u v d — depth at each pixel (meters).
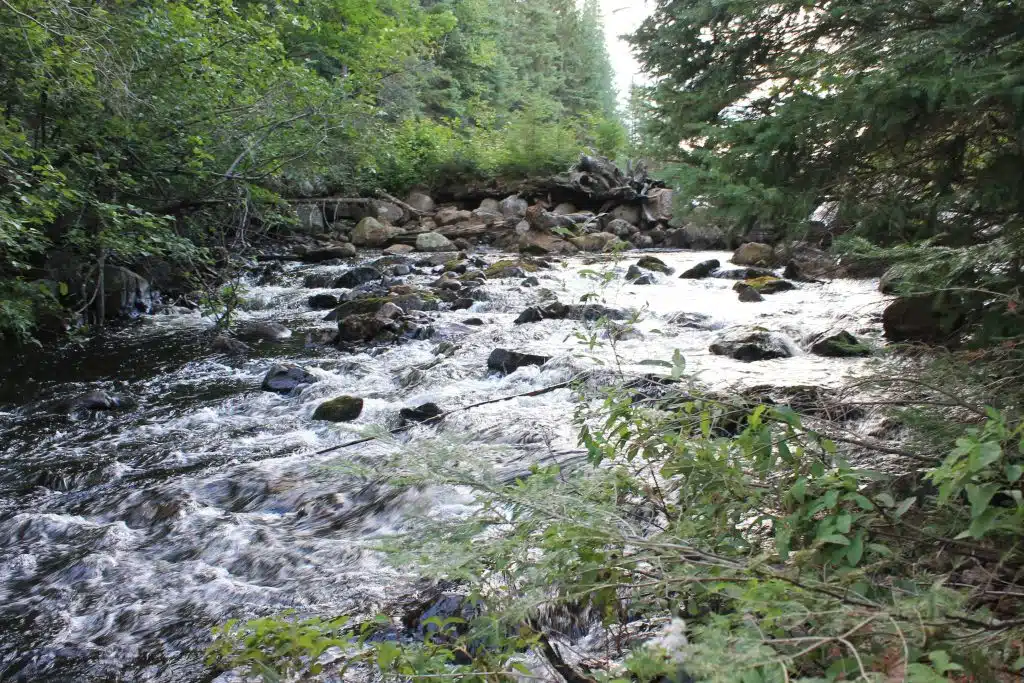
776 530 1.95
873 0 3.11
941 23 2.99
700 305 10.14
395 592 3.47
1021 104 2.64
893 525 2.01
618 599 2.04
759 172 3.21
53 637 3.39
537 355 7.31
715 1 3.59
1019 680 1.70
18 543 4.36
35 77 8.71
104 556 4.11
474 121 36.22
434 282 13.23
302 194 19.03
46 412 6.91
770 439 2.12
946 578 1.70
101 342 9.84
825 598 1.61
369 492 4.66
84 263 10.73
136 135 10.74
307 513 4.55
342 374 7.98
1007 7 2.82
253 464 5.39
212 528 4.39
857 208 3.19
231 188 12.01
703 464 2.16
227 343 9.43
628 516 2.31
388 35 21.36
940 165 3.14
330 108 12.23
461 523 2.17
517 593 2.11
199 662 3.13
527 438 5.14
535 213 18.91
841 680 1.42
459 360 8.02
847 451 2.75
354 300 11.51
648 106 4.07
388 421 6.23
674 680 1.79
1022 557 1.94
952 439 2.54
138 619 3.50
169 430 6.41
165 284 12.31
